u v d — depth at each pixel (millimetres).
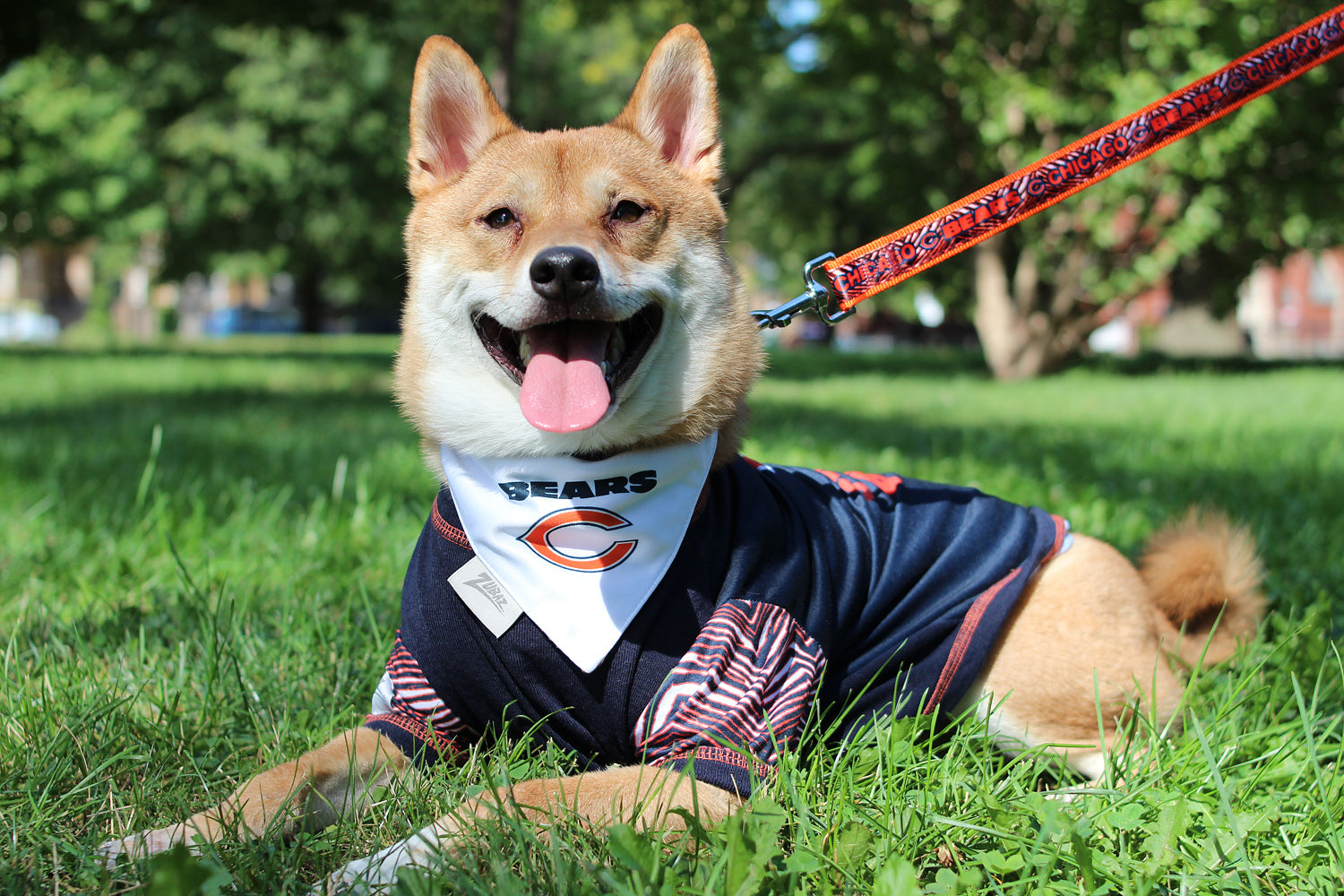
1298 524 1560
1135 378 5234
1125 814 870
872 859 830
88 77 8383
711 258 990
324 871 840
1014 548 1020
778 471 1007
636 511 906
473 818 833
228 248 9672
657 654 891
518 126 1056
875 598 971
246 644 1101
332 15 4273
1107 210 4844
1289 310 13695
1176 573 1081
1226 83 1070
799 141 8625
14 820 866
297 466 1867
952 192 6293
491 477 933
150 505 1512
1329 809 879
